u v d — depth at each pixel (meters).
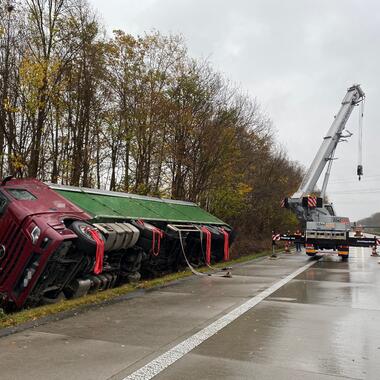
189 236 15.20
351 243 22.19
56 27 15.16
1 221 8.69
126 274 11.60
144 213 12.96
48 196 9.68
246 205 27.55
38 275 8.12
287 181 36.62
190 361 5.26
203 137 21.92
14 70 14.70
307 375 4.86
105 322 7.10
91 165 19.61
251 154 28.38
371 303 9.31
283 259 21.89
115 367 4.98
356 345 6.08
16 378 4.61
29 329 6.54
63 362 5.11
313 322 7.45
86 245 8.62
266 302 9.22
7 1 14.24
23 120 14.91
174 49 21.53
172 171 22.36
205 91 22.05
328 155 26.03
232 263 18.28
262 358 5.43
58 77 14.61
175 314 7.83
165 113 20.53
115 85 20.27
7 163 15.00
